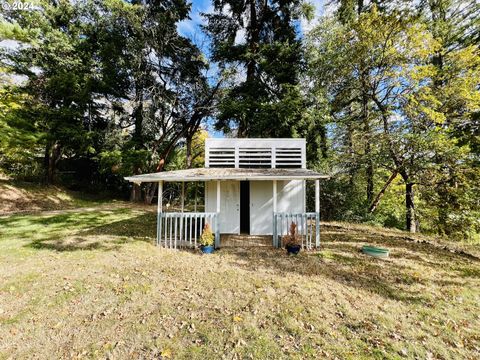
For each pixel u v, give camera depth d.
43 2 15.69
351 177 15.78
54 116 16.69
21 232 9.55
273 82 17.45
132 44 17.78
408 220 12.95
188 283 5.38
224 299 4.69
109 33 17.73
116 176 23.16
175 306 4.41
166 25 18.91
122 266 6.24
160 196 8.49
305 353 3.31
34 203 16.53
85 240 8.58
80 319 3.97
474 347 3.50
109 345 3.40
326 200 15.27
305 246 8.45
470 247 9.01
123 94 19.70
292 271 6.15
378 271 6.24
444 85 12.01
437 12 13.25
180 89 21.23
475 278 5.97
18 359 3.12
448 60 12.54
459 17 12.74
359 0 14.71
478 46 11.92
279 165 11.52
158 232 8.38
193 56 20.25
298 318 4.10
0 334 3.56
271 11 17.39
